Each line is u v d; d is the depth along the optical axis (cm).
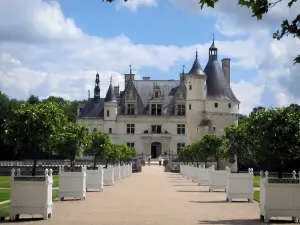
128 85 13375
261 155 2230
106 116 13050
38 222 1866
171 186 4516
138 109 13175
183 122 13025
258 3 891
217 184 3844
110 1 877
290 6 888
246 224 1859
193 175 5481
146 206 2542
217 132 12362
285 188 1966
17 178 1962
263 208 1983
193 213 2225
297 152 2136
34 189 1961
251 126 2244
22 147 2188
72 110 16675
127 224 1803
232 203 2762
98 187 3791
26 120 2098
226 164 7912
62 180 2933
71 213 2189
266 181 1967
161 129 13062
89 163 9544
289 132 2122
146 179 6047
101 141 4675
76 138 3569
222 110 12394
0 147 10438
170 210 2347
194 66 12594
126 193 3538
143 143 13012
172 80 13912
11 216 1947
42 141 2133
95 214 2148
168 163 9938
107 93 13162
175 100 13150
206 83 12712
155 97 13188
